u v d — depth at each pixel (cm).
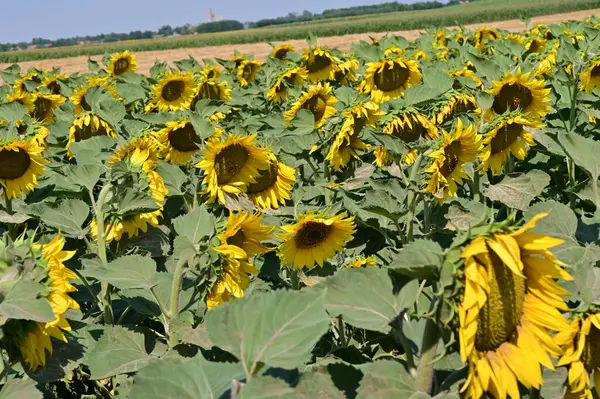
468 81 664
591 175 404
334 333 420
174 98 922
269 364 193
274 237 451
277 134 715
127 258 339
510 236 186
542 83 574
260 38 8356
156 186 471
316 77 1055
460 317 183
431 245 196
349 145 602
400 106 611
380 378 207
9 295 248
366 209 465
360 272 230
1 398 267
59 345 308
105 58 1503
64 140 796
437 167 465
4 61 7506
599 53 816
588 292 246
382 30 7912
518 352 198
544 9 7981
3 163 534
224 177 465
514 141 531
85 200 540
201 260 341
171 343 336
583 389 236
